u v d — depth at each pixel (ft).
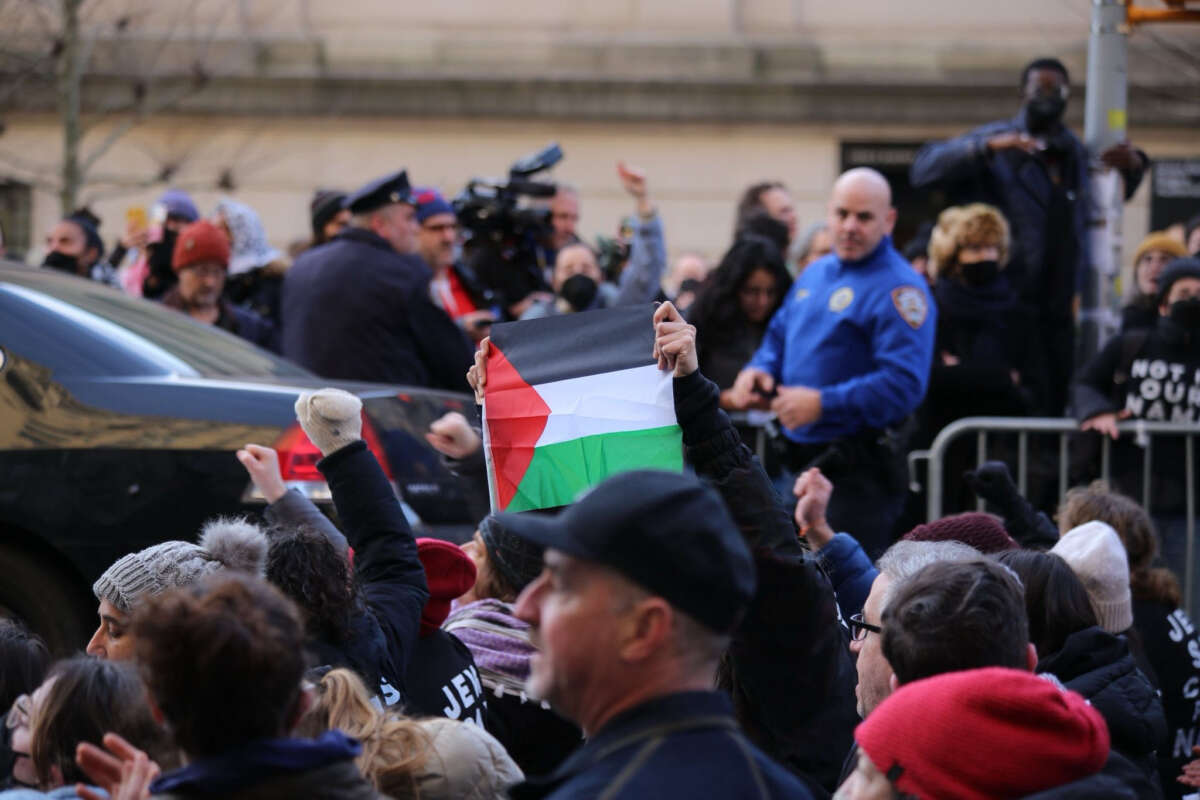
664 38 88.53
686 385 17.01
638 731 11.84
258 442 29.12
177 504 28.89
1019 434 38.93
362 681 17.46
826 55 88.33
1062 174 44.57
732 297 40.22
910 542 19.63
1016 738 13.00
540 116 88.22
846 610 23.48
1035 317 42.96
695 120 88.17
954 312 41.98
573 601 11.84
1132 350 38.45
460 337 40.52
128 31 85.35
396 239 40.19
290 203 87.92
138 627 12.17
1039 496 39.40
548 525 11.98
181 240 44.73
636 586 11.73
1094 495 28.43
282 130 87.81
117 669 15.53
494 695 21.22
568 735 21.34
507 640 21.62
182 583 19.15
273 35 88.17
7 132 84.48
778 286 40.19
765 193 52.49
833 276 36.42
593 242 88.89
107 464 29.12
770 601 16.81
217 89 86.74
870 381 34.88
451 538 30.35
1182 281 37.65
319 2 88.84
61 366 30.17
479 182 49.39
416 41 88.63
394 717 16.92
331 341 39.01
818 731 18.42
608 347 17.38
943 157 44.98
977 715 13.11
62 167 71.87
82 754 13.88
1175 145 86.12
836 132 88.17
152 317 33.88
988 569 15.43
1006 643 14.93
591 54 88.48
